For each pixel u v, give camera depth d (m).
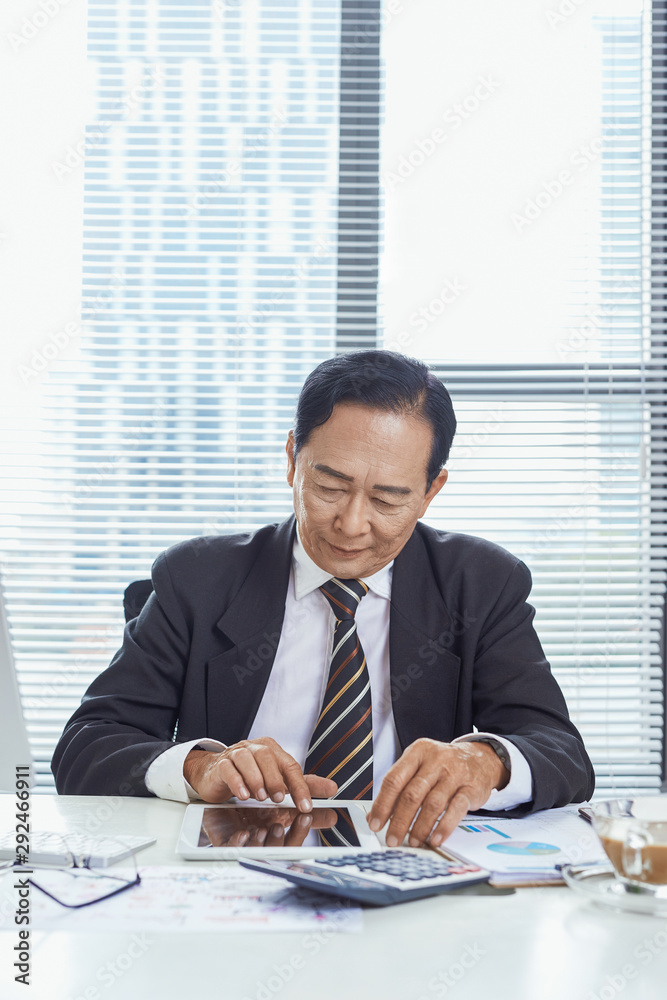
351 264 2.33
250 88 2.34
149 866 0.74
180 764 1.01
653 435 2.25
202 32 2.34
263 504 2.26
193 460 2.27
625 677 2.26
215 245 2.31
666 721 2.26
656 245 2.30
